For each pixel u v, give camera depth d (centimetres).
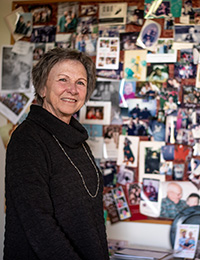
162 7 239
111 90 245
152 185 235
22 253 122
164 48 238
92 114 246
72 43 252
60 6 256
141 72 241
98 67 247
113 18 246
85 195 134
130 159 239
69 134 140
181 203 230
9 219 125
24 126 132
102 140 244
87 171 144
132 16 244
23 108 257
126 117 242
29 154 124
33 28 260
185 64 235
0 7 264
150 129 238
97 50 247
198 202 228
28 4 261
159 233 232
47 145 132
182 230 225
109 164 242
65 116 148
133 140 239
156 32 239
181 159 232
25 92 257
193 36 235
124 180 239
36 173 121
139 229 235
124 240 237
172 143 234
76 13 253
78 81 147
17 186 119
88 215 131
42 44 257
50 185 127
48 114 138
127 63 243
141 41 241
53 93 143
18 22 262
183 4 237
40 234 115
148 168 236
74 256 118
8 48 262
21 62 259
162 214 232
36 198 118
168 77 237
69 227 126
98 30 248
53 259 115
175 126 234
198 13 235
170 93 236
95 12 250
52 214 121
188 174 231
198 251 220
